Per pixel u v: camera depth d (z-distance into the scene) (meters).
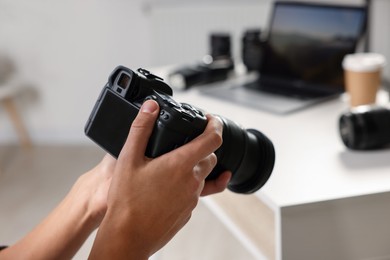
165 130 0.50
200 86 1.53
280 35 1.50
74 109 2.95
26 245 0.73
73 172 2.55
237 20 2.72
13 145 2.94
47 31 2.81
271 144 0.70
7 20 2.80
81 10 2.76
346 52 1.32
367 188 0.81
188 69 1.56
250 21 2.71
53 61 2.87
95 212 0.73
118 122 0.57
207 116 0.55
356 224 0.81
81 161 2.70
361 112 0.95
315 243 0.80
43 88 2.92
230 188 0.71
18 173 2.57
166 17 2.75
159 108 0.52
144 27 2.79
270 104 1.28
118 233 0.50
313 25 1.41
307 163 0.91
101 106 0.58
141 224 0.50
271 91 1.41
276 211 0.78
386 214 0.81
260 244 0.92
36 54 2.85
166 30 2.78
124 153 0.51
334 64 1.35
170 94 0.60
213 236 1.96
